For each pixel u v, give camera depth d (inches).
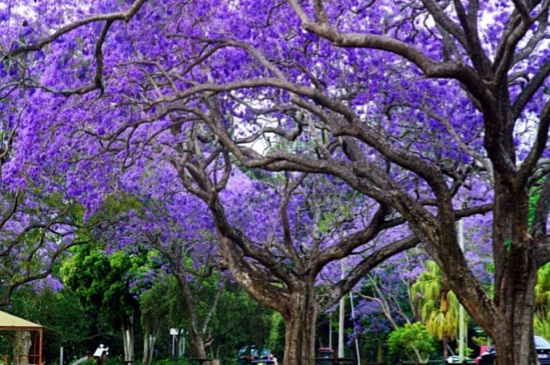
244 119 854.5
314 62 797.2
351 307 1812.3
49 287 1545.3
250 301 1833.2
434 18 660.1
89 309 1786.4
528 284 609.0
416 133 822.5
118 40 752.3
